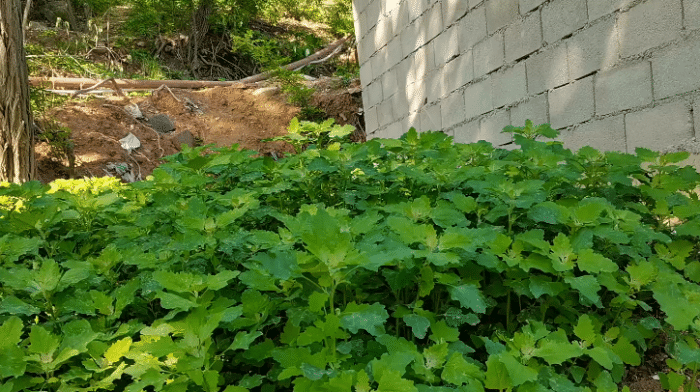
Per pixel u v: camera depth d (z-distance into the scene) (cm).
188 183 211
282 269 138
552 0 447
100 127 947
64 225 220
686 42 339
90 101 1036
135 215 223
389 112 763
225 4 1761
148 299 163
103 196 222
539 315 170
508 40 503
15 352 126
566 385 138
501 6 508
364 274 155
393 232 163
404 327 166
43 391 132
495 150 285
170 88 1210
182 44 1778
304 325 150
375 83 799
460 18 574
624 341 156
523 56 485
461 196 189
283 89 1220
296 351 126
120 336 146
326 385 117
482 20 538
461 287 145
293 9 1953
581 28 420
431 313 147
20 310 140
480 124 554
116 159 891
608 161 232
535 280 152
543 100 465
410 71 693
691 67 338
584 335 147
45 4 1686
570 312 167
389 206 183
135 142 945
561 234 157
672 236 216
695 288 168
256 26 1995
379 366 118
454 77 595
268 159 243
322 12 1911
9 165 648
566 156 246
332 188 237
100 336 140
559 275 154
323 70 1734
